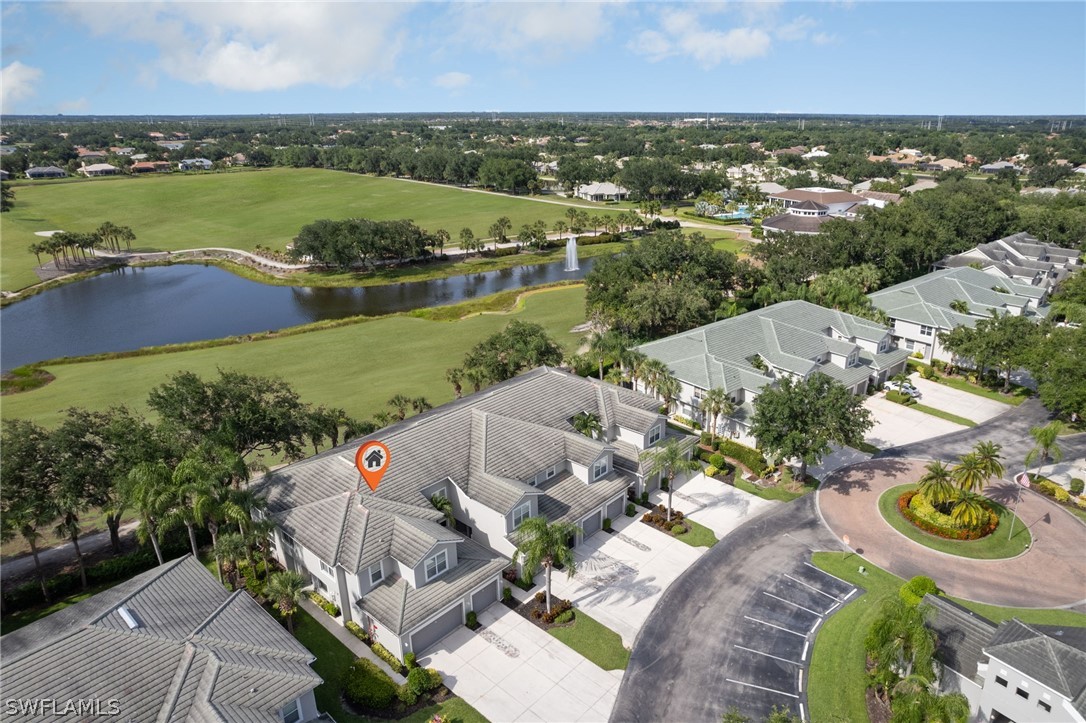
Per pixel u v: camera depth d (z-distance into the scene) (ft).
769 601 151.33
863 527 177.88
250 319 402.11
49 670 101.71
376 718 122.62
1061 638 117.80
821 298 326.24
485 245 570.05
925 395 258.98
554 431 183.11
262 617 126.00
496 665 134.62
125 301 443.73
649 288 325.01
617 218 640.17
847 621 144.46
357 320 378.32
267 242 600.80
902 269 382.22
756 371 233.14
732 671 132.26
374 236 497.05
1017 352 243.81
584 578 160.04
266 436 181.78
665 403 240.32
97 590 158.30
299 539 146.10
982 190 516.73
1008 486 195.93
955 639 124.16
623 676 131.64
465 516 166.81
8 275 497.87
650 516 181.57
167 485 142.72
